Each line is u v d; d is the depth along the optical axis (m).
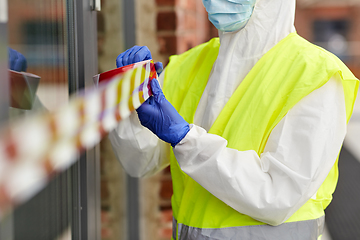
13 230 0.72
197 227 1.01
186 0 2.12
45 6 0.87
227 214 1.00
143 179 2.15
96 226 1.28
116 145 1.13
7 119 0.64
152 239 2.17
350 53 15.47
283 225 0.99
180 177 1.13
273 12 1.04
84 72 1.10
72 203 1.10
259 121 0.97
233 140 0.98
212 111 1.05
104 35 1.58
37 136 0.41
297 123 0.93
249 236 0.98
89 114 0.53
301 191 0.90
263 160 0.94
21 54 0.75
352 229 2.92
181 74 1.21
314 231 1.01
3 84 0.63
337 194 3.74
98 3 1.17
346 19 15.42
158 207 2.16
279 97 0.96
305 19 15.59
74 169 1.10
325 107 0.93
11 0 0.70
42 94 0.86
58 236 0.99
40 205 0.87
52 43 0.91
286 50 1.02
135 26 1.98
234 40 1.06
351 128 6.49
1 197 0.36
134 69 0.78
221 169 0.90
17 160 0.38
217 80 1.06
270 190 0.91
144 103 0.92
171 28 1.97
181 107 1.16
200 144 0.92
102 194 1.62
